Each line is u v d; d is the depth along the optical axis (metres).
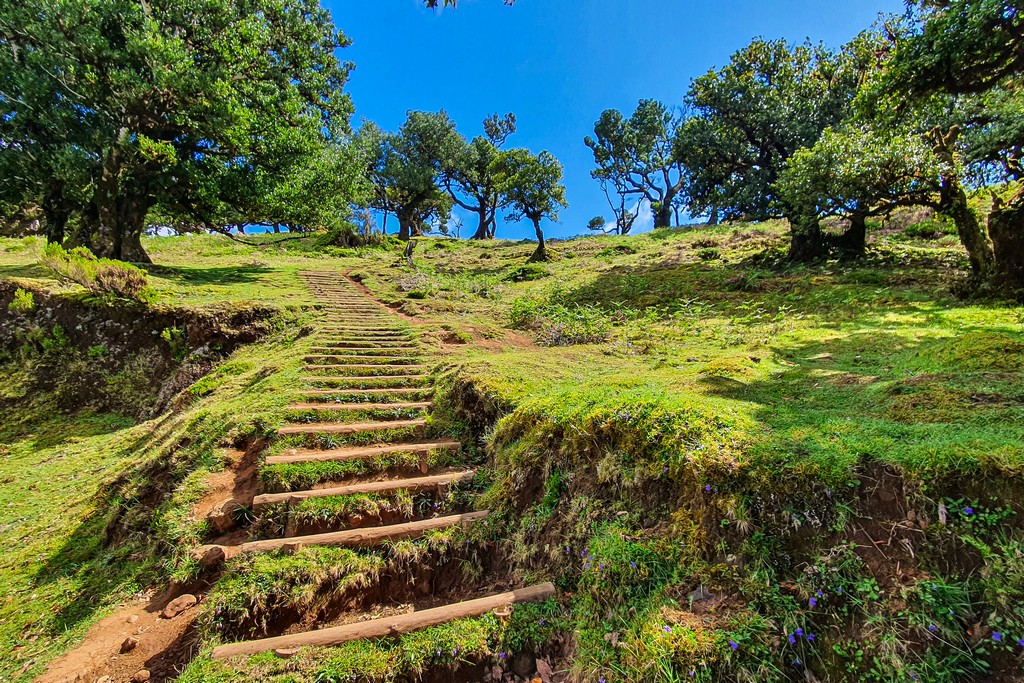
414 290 12.88
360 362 6.77
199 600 2.88
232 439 4.44
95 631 2.84
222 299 10.59
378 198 37.22
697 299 10.33
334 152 16.94
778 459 2.33
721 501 2.30
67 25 11.66
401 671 2.26
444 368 6.07
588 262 18.27
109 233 13.23
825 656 1.78
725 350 6.36
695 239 20.28
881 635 1.74
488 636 2.43
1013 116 7.87
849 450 2.30
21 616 3.17
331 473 3.86
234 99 12.85
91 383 9.09
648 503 2.65
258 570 2.81
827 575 1.95
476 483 3.81
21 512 4.89
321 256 22.19
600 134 39.66
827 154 9.81
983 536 1.83
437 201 39.03
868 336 5.91
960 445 2.11
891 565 1.90
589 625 2.35
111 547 3.89
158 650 2.59
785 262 13.36
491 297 12.77
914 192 8.64
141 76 12.30
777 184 11.93
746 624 1.91
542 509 3.14
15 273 11.88
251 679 2.14
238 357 8.51
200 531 3.39
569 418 3.32
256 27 14.31
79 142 12.45
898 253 12.13
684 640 1.91
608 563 2.45
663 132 36.94
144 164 13.44
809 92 14.52
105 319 9.81
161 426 6.40
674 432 2.75
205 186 13.59
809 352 5.66
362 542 3.12
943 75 6.65
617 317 9.48
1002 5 5.49
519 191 19.66
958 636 1.68
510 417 3.92
